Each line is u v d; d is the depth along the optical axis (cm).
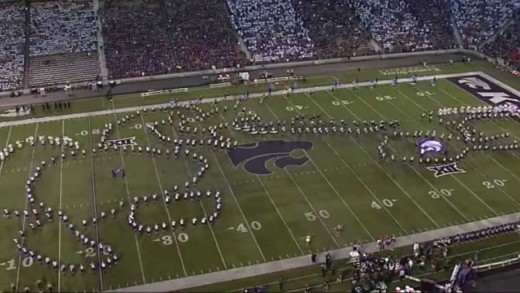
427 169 3866
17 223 3250
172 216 3319
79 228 3198
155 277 2800
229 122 4597
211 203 3459
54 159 3997
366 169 3866
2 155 4034
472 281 2769
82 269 2836
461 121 4594
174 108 4909
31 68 5747
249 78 5691
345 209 3400
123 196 3531
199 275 2820
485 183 3694
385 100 5084
